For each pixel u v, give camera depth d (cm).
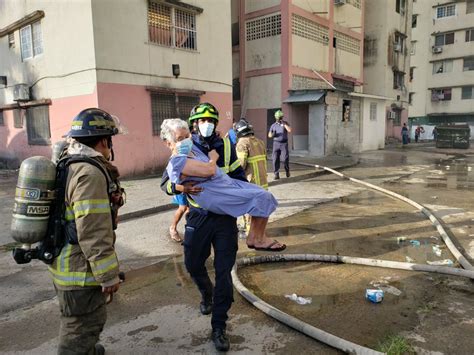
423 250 500
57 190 208
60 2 1088
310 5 1850
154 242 555
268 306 335
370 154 1862
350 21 2189
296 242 538
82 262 210
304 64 1856
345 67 2194
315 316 331
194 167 279
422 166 1417
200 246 298
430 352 274
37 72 1230
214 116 300
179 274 436
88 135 213
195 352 283
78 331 218
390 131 2877
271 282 405
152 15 1155
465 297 361
